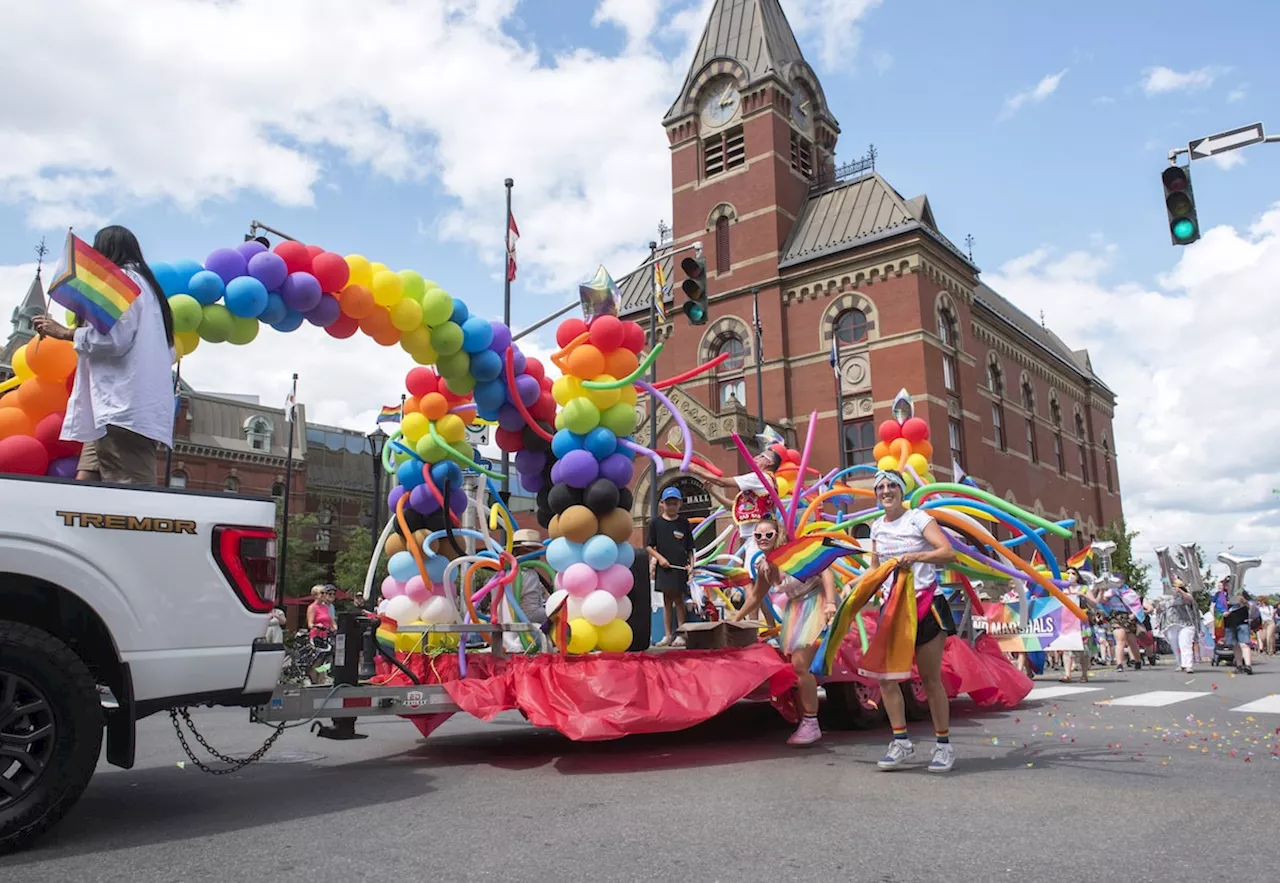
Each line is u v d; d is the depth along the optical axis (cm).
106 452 466
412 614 739
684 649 709
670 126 3300
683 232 3194
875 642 545
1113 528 4172
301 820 420
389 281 685
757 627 753
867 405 2706
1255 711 865
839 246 2795
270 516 434
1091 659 1883
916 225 2670
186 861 346
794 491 736
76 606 380
